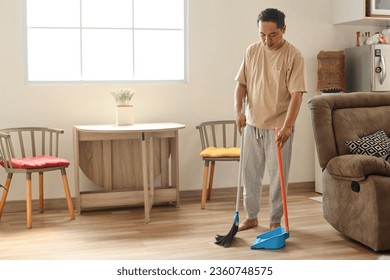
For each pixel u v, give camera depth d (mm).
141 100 5324
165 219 4637
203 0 5441
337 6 5750
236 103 4125
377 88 5461
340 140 4066
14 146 5023
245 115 4184
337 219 3965
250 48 4051
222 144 5574
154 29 5348
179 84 5422
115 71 5801
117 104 4973
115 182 5160
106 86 5219
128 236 4109
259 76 3975
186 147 5480
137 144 5191
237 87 4152
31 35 5648
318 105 4090
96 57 5797
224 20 5508
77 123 5164
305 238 3988
